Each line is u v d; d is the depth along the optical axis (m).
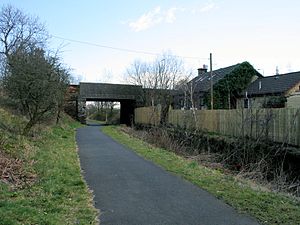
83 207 6.96
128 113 55.12
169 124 26.53
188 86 42.78
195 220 6.21
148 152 16.34
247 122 15.68
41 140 16.97
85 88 51.34
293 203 7.22
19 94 16.42
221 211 6.73
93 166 12.36
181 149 19.11
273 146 13.20
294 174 11.57
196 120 21.86
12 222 5.51
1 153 10.68
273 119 14.02
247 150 14.13
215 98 41.06
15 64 16.33
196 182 9.34
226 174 11.84
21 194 7.35
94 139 24.09
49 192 7.82
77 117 50.72
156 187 8.91
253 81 41.94
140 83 55.75
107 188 8.84
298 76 35.81
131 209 6.95
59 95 19.33
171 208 7.00
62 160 12.66
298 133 12.54
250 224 5.94
